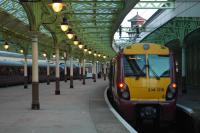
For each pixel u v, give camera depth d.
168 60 18.44
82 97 29.47
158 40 53.06
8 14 30.66
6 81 51.69
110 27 36.84
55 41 32.19
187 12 38.12
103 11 29.89
